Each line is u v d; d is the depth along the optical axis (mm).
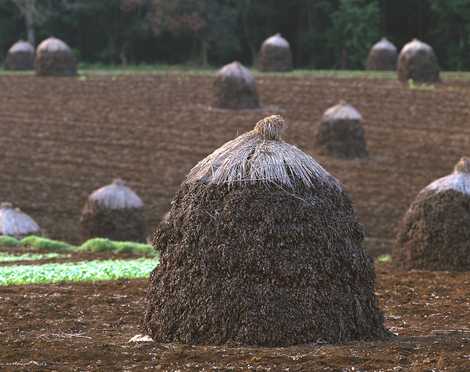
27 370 20391
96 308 31781
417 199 44688
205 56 163000
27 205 79625
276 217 23719
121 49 169875
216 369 20297
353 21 158375
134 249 55781
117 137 97000
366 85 113500
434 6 154875
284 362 20812
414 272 41750
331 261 23734
